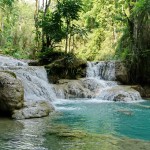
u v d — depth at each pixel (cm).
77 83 2052
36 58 2730
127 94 1909
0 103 1149
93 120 1159
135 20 2416
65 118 1173
